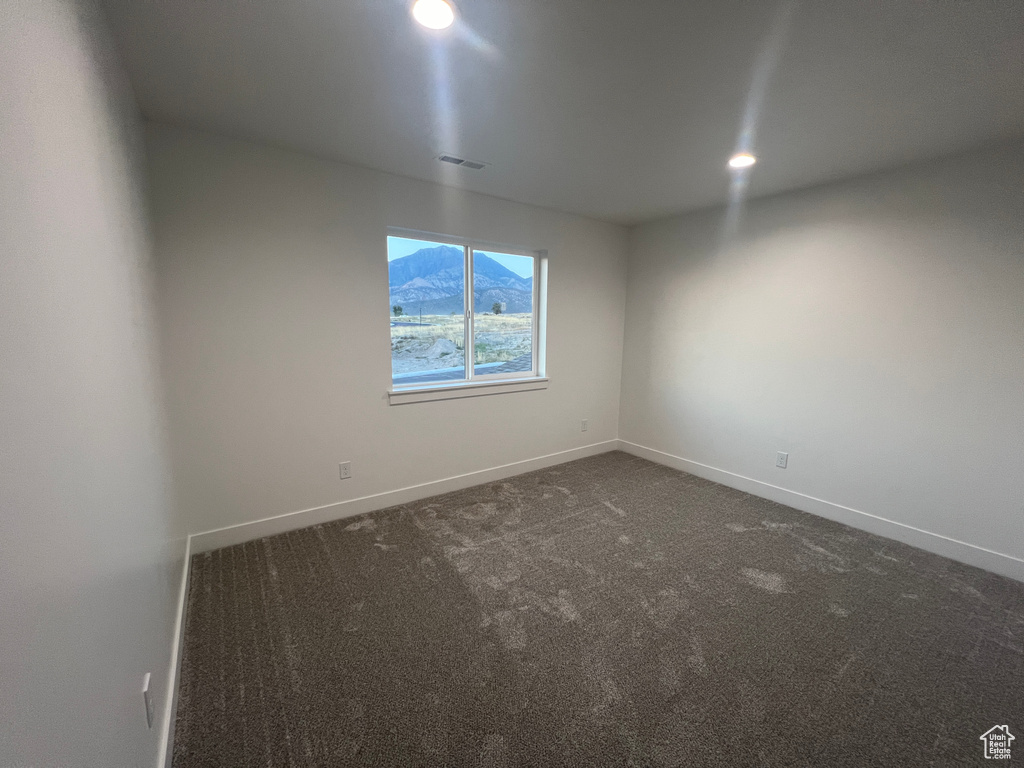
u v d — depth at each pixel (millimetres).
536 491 3389
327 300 2645
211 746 1342
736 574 2291
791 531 2771
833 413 2908
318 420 2703
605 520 2898
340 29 1378
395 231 3004
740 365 3406
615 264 4156
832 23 1322
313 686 1563
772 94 1756
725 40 1419
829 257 2855
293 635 1811
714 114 1930
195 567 2279
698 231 3619
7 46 534
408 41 1443
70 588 666
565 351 3943
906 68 1552
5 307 499
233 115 1991
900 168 2523
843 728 1429
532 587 2158
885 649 1773
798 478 3115
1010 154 2172
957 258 2357
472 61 1555
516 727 1418
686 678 1619
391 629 1854
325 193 2562
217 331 2326
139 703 1041
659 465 4047
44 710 557
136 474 1196
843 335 2828
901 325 2580
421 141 2264
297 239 2504
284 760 1303
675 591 2139
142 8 1255
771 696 1548
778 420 3201
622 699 1527
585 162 2516
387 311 2883
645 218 3867
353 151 2418
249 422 2479
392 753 1329
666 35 1397
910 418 2584
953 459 2441
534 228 3535
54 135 716
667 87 1716
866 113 1890
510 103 1856
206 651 1715
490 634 1833
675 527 2814
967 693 1568
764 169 2588
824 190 2846
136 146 1732
